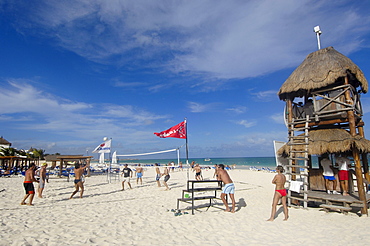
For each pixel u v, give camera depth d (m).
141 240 4.55
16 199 8.86
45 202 8.32
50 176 20.80
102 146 16.14
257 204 8.20
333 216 6.43
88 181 16.47
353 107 6.96
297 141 7.86
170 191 11.30
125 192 10.98
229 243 4.43
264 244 4.38
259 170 32.19
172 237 4.75
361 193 6.53
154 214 6.65
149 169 32.56
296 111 8.74
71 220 5.90
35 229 5.11
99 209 7.24
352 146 6.66
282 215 6.58
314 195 7.27
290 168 7.82
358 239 4.61
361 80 7.61
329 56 7.76
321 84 7.38
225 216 6.46
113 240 4.52
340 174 7.48
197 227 5.44
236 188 12.72
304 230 5.21
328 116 7.40
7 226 5.29
